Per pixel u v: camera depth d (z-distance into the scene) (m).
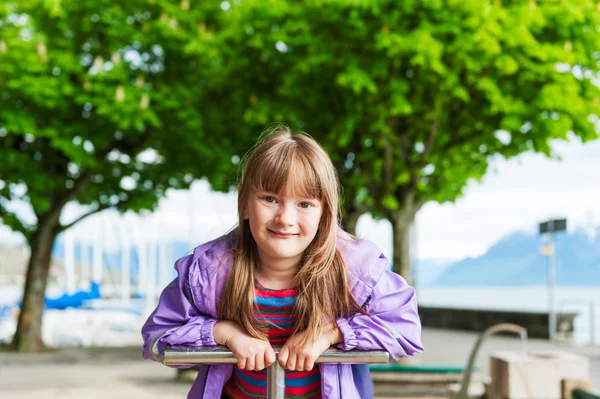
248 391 2.00
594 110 10.80
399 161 12.28
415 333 1.97
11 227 15.23
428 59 10.20
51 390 10.22
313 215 1.83
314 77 11.55
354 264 1.93
